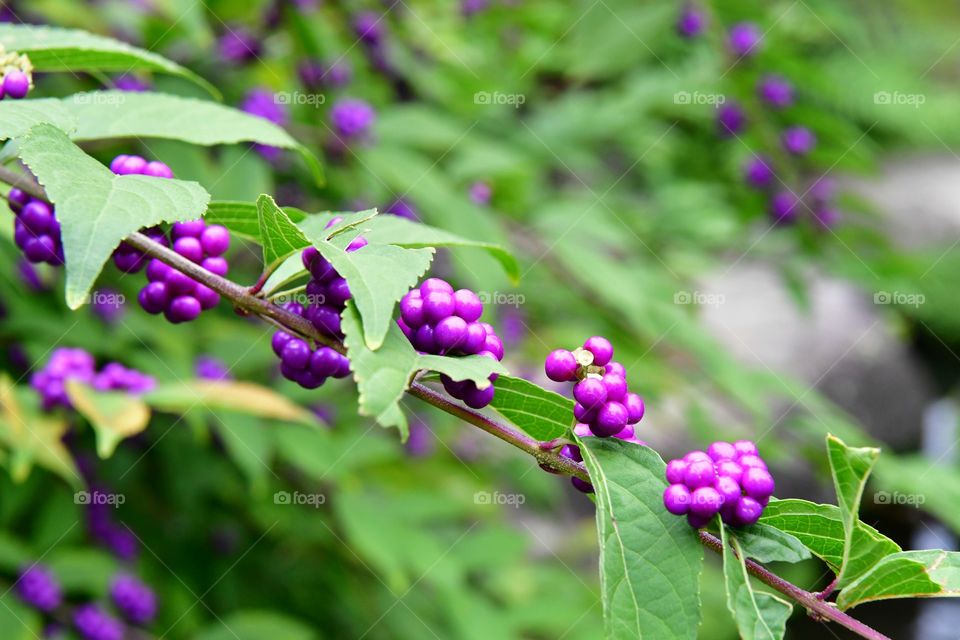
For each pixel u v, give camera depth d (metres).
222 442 0.65
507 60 0.88
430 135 0.67
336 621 0.73
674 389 0.78
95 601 0.61
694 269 0.86
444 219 0.62
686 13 0.72
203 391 0.45
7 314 0.54
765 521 0.34
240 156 0.55
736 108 0.80
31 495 0.58
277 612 0.71
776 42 0.77
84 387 0.44
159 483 0.66
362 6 0.71
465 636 0.65
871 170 0.77
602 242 0.80
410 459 0.81
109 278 0.56
